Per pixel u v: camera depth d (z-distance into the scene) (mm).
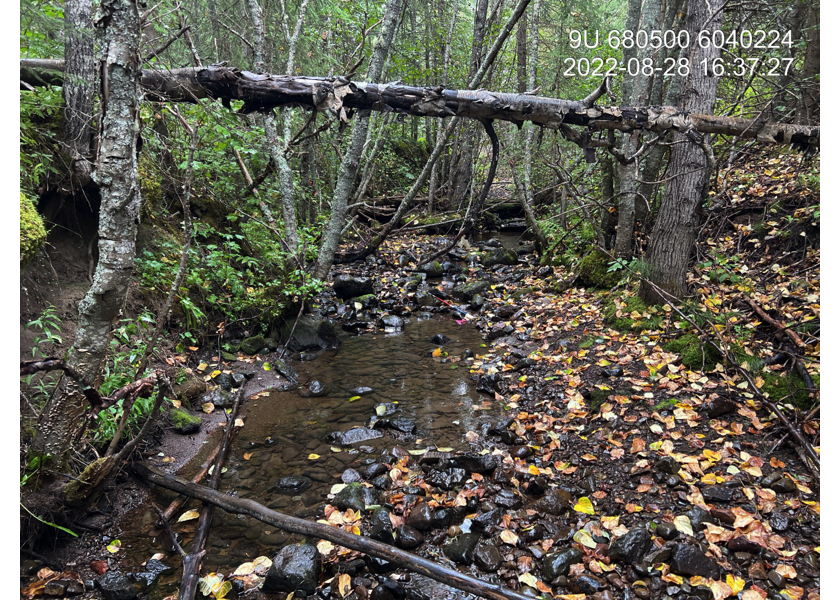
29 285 3537
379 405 4043
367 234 10172
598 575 2287
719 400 3301
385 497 2932
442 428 3744
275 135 5586
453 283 7789
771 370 3520
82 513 2686
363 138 5406
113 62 2123
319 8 8047
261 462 3363
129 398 2545
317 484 3117
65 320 3547
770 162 6238
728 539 2377
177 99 2900
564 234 7328
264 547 2607
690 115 2789
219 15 7875
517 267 8156
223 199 6023
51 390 2900
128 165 2246
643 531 2398
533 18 8336
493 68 8703
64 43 3879
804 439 2834
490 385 4320
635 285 5285
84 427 2596
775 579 2152
